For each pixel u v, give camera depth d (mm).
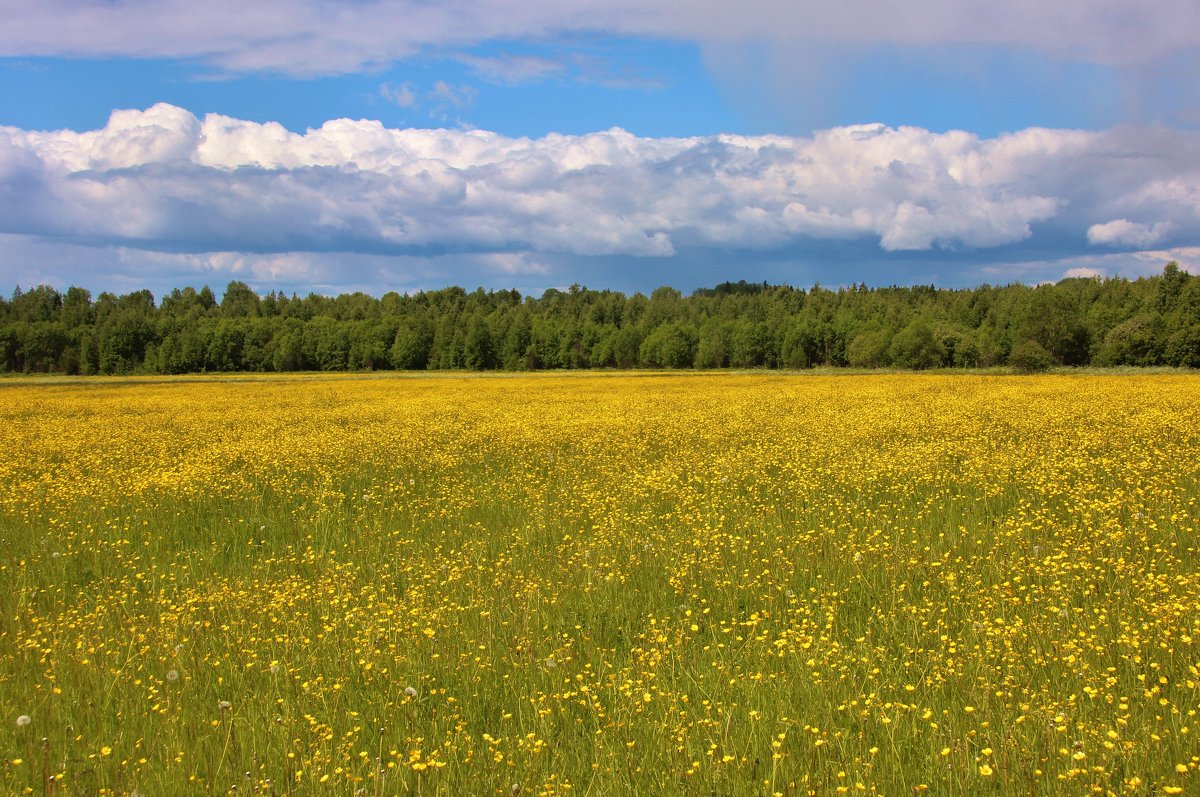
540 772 4816
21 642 7285
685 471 14859
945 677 5754
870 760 4684
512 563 9398
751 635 6598
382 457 18094
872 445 17516
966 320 128750
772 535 9969
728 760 4668
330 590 8367
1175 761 4461
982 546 9055
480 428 22797
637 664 6340
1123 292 132000
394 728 5512
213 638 7207
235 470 16766
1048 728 4727
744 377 64562
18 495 14242
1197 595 6715
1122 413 21578
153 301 197250
